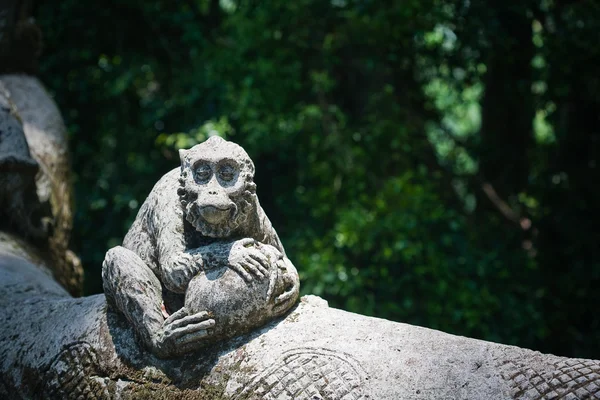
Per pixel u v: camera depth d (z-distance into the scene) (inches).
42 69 323.6
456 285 276.8
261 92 306.2
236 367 140.2
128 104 335.9
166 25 334.0
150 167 324.5
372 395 132.4
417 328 141.3
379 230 278.1
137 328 145.9
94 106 335.0
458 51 308.5
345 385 134.2
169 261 144.3
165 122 329.7
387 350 137.0
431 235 293.3
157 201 150.9
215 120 312.3
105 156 344.5
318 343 139.8
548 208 332.5
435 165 335.6
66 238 235.5
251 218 147.1
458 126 487.8
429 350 136.2
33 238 218.8
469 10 296.4
